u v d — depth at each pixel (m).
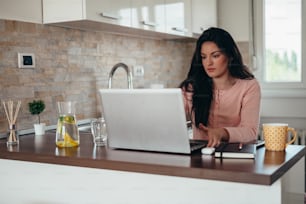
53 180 1.70
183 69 4.05
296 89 3.98
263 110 4.03
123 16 2.62
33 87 2.40
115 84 3.09
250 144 1.58
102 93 1.59
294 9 3.94
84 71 2.79
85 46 2.79
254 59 4.00
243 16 3.97
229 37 1.85
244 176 1.23
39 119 2.37
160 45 3.64
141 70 3.38
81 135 2.12
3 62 2.21
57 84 2.57
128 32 3.05
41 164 1.73
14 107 2.28
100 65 2.94
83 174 1.64
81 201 1.66
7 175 1.82
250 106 1.82
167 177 1.49
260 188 1.35
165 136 1.52
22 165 1.77
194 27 3.52
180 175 1.33
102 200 1.61
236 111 1.87
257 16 4.04
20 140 2.03
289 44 3.99
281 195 1.33
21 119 2.32
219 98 1.89
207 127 1.93
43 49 2.46
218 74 1.84
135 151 1.59
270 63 4.07
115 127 1.61
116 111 1.58
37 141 1.98
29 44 2.37
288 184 1.49
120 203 1.58
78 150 1.65
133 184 1.55
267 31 4.05
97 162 1.47
